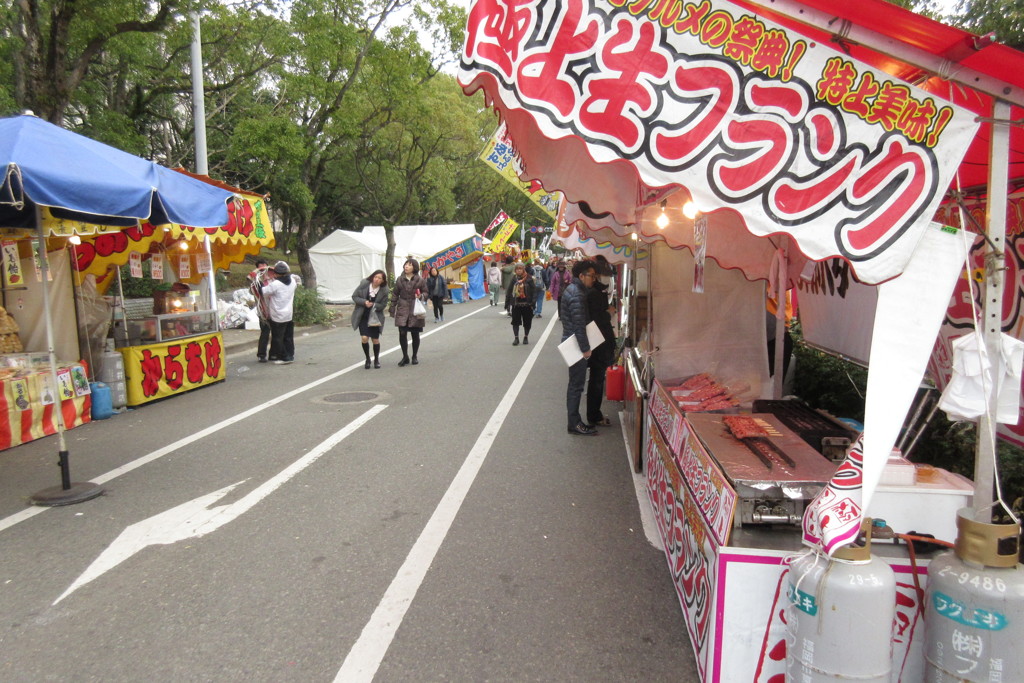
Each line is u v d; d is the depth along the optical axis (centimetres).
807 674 221
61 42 1018
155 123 2319
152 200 562
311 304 1816
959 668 216
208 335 980
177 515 468
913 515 259
